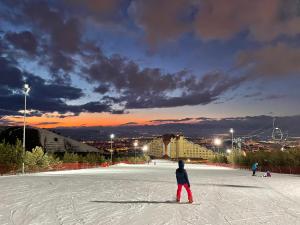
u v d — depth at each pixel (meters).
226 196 18.52
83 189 20.86
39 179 28.92
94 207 13.68
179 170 15.56
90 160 77.00
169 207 14.00
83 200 15.77
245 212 13.00
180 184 15.58
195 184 26.95
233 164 79.75
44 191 19.28
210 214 12.45
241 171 57.88
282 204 15.45
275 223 10.88
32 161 45.41
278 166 55.84
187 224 10.58
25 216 11.46
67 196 17.14
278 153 57.44
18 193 18.17
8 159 39.62
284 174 48.56
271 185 26.48
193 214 12.38
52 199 15.91
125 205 14.38
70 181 27.17
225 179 33.78
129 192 19.61
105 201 15.57
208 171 55.78
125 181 28.38
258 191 21.52
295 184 27.59
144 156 143.88
